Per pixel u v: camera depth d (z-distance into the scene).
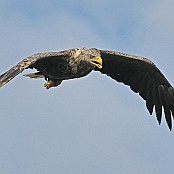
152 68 28.94
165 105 29.48
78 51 27.47
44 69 27.44
